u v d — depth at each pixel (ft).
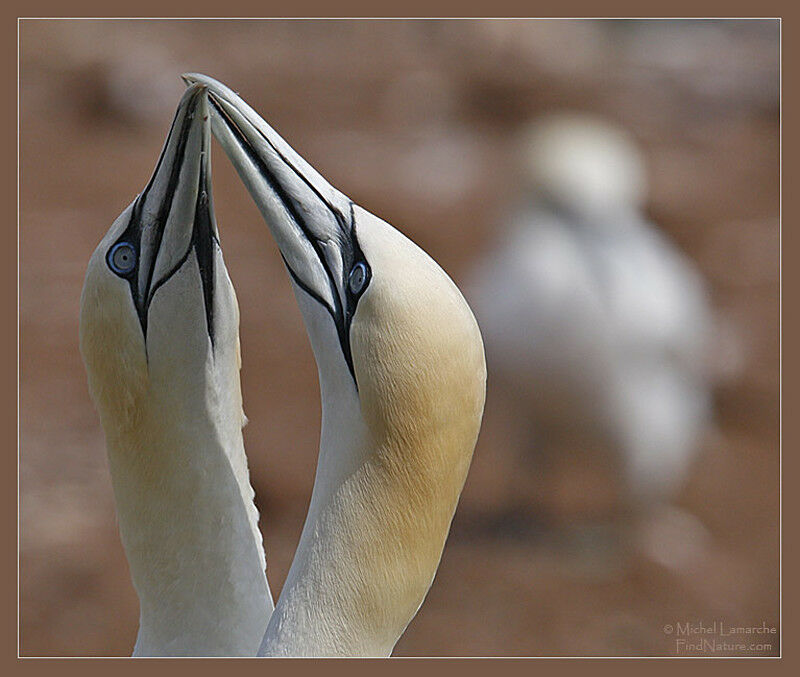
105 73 108.78
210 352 23.56
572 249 59.41
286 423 65.10
